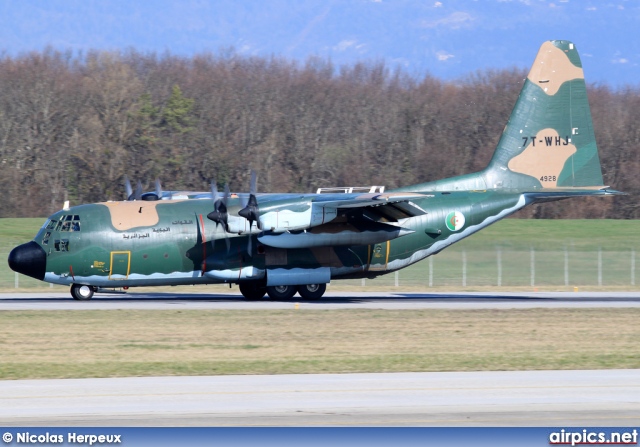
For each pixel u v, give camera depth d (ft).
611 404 170.81
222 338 265.95
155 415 159.33
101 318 308.40
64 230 352.49
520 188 398.83
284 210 352.69
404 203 351.46
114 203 368.07
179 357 230.27
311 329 287.48
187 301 372.99
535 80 398.62
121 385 187.32
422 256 389.80
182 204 369.50
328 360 226.17
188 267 362.33
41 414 159.43
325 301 382.83
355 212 368.27
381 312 335.26
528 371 209.46
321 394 178.70
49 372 205.16
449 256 584.40
